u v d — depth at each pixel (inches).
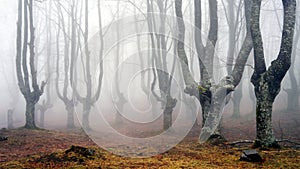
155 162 322.7
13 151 442.3
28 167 300.4
